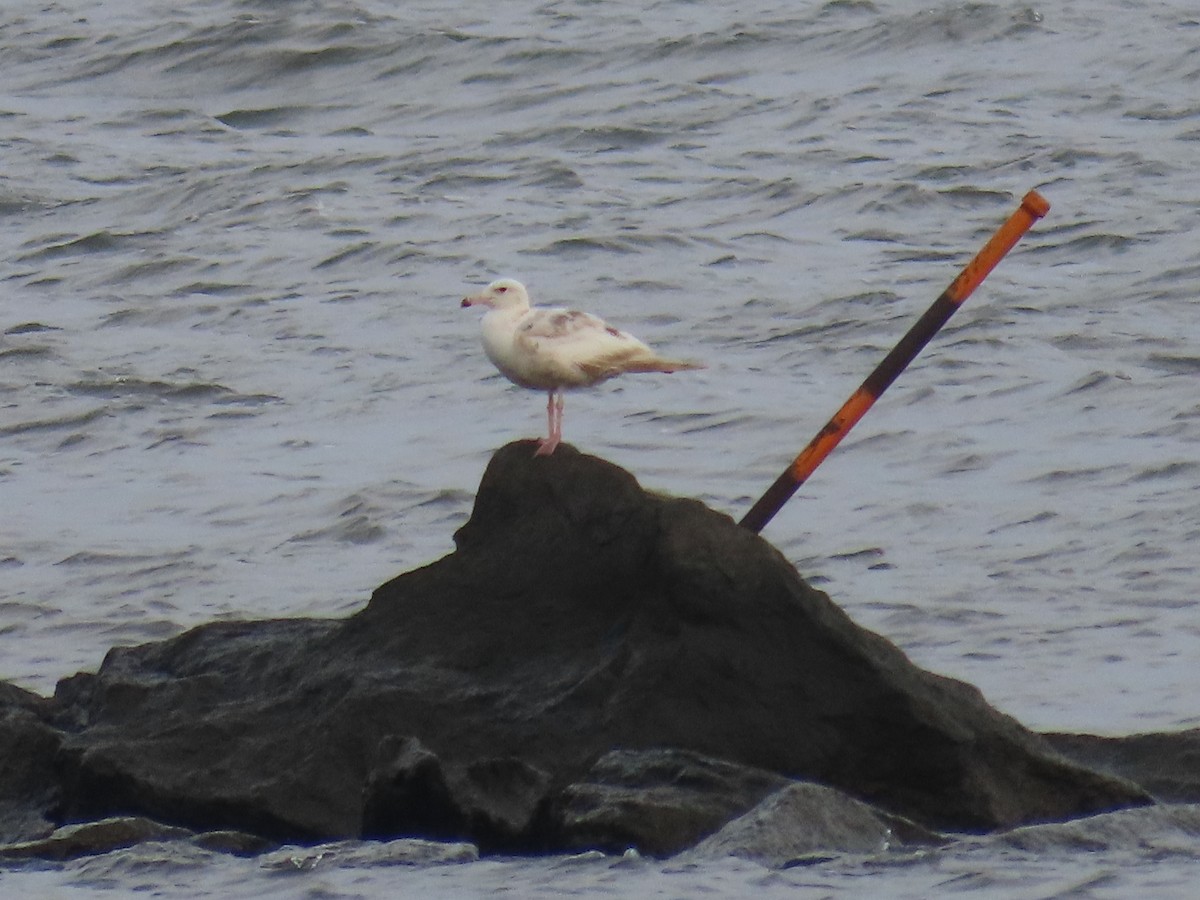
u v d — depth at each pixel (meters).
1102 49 40.81
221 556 19.72
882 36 42.31
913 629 17.19
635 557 11.98
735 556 11.79
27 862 11.26
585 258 30.53
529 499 12.23
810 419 23.27
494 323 12.02
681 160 35.94
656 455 22.38
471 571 12.24
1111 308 27.28
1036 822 11.80
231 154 37.53
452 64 42.25
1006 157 34.94
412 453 22.64
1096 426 22.59
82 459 22.94
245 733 12.00
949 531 19.67
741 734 11.64
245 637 12.93
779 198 33.28
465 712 11.80
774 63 41.78
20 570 19.55
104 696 12.54
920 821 11.69
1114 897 10.44
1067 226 31.06
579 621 12.04
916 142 36.12
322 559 19.61
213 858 11.12
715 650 11.70
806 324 27.06
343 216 32.94
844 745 11.68
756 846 10.70
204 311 28.75
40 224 33.50
